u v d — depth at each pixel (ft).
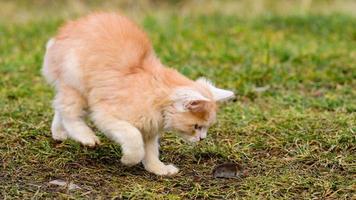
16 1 50.80
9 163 20.53
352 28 39.63
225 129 23.86
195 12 46.50
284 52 33.53
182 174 20.47
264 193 18.90
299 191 19.12
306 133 23.07
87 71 19.98
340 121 24.02
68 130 20.86
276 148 22.22
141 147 19.39
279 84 29.58
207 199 18.62
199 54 34.06
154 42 35.91
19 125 23.62
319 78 30.48
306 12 44.21
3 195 18.42
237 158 21.52
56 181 19.42
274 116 25.12
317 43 36.65
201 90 19.67
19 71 31.22
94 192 18.83
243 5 49.08
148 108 19.27
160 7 50.11
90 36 20.42
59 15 45.68
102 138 22.63
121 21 21.06
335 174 20.13
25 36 38.27
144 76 19.53
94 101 19.86
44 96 27.55
